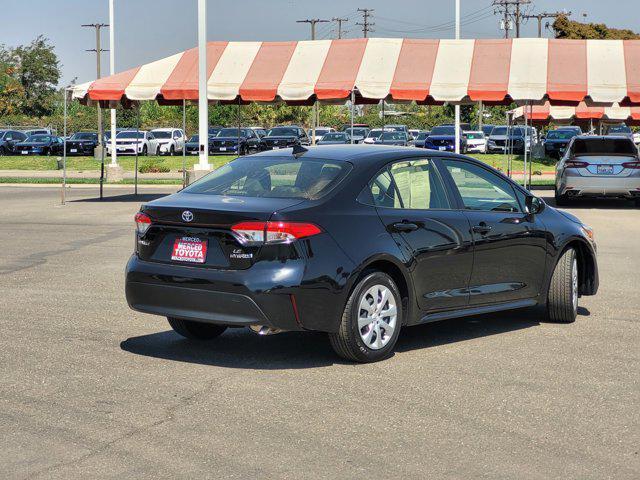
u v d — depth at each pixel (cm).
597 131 4516
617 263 1331
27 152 5222
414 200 780
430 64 2417
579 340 823
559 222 895
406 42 2500
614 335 847
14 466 500
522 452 527
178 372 700
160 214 726
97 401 623
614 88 2333
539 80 2352
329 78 2384
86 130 7012
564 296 889
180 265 717
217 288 693
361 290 719
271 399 629
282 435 554
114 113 3631
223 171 791
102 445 535
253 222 689
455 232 791
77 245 1510
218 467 500
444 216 790
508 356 759
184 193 762
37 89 8319
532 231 859
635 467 505
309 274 691
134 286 737
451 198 808
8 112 7981
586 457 520
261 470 495
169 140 5134
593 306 998
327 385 666
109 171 3597
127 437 549
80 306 969
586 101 2566
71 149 5122
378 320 734
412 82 2362
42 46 8300
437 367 721
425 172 800
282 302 684
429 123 7294
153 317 913
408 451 527
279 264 687
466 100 2620
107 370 705
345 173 749
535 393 649
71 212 2127
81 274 1197
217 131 5144
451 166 824
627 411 608
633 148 2206
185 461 509
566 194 2230
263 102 2736
